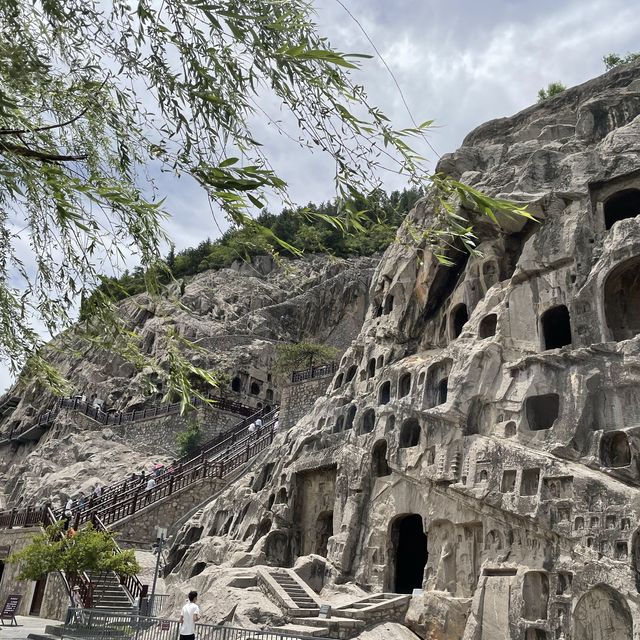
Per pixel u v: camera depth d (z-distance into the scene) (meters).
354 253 81.19
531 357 19.89
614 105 24.52
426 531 20.94
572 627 15.38
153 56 6.52
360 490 23.94
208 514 31.47
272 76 6.14
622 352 18.05
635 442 16.61
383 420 24.19
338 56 5.62
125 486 36.62
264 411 54.62
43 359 8.91
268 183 5.55
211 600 20.91
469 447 20.05
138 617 16.16
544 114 28.30
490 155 27.81
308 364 54.09
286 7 6.31
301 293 74.06
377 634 17.94
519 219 23.45
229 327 68.31
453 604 18.41
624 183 21.19
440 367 23.06
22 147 6.07
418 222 28.17
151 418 53.16
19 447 63.56
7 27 7.07
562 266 21.02
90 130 8.02
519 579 16.98
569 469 16.98
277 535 26.45
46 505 32.97
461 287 25.64
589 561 15.60
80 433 54.03
